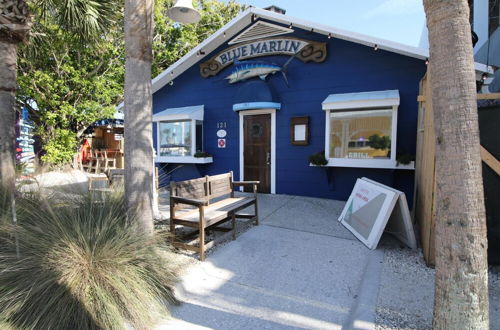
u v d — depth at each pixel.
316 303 2.66
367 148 5.77
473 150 1.64
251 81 7.12
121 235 2.79
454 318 1.69
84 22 5.16
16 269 2.35
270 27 6.87
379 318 2.33
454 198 1.67
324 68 6.41
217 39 7.41
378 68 5.92
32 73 10.24
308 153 6.67
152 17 3.33
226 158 7.77
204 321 2.45
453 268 1.69
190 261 3.49
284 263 3.43
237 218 5.17
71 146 11.33
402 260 3.43
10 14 3.47
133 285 2.46
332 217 5.20
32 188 3.77
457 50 1.63
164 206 6.18
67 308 2.20
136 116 3.24
